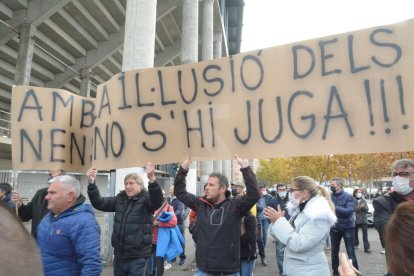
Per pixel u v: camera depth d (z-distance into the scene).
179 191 3.60
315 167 29.92
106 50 25.02
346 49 3.05
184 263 8.35
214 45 28.84
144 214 4.00
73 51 24.56
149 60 9.76
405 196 3.18
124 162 3.79
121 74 3.92
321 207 3.19
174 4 21.23
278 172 59.34
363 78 2.96
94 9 21.34
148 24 9.80
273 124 3.26
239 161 3.31
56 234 2.87
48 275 2.82
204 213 3.45
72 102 4.22
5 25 19.61
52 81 25.94
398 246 1.22
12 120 4.08
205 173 22.00
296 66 3.23
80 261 2.84
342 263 1.55
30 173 15.16
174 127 3.66
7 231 0.79
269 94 3.30
